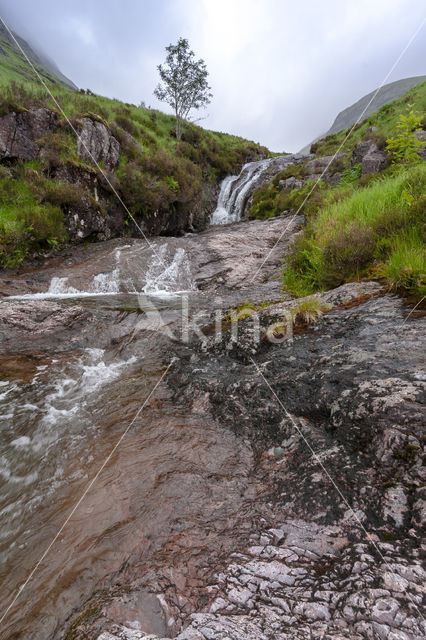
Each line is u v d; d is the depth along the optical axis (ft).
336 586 3.21
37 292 18.62
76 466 6.10
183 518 4.63
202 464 5.85
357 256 12.89
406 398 5.34
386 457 4.67
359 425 5.43
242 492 5.05
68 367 10.46
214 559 3.85
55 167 27.45
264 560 3.72
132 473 5.74
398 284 9.98
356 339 8.28
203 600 3.30
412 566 3.24
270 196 46.55
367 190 19.20
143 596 3.44
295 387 7.27
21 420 7.63
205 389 8.38
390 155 28.86
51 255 24.18
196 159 56.75
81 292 20.18
